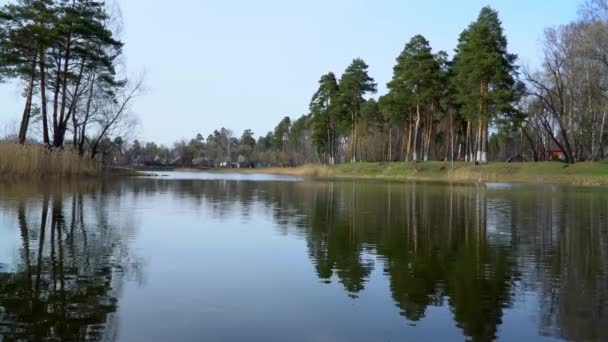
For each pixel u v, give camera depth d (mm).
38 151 29453
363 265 8156
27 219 12297
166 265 7902
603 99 42125
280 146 126625
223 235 10969
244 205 18281
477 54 46156
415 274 7590
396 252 9305
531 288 6859
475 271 7836
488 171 45969
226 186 32625
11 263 7711
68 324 5148
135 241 9930
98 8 35594
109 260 8141
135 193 23062
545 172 42031
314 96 76312
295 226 12633
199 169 95625
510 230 12367
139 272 7406
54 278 6902
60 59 34188
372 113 76812
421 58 55594
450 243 10359
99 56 35594
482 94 46094
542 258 8898
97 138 46375
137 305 5836
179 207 17016
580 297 6438
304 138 108188
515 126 47500
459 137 69500
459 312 5793
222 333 5012
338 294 6461
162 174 58406
